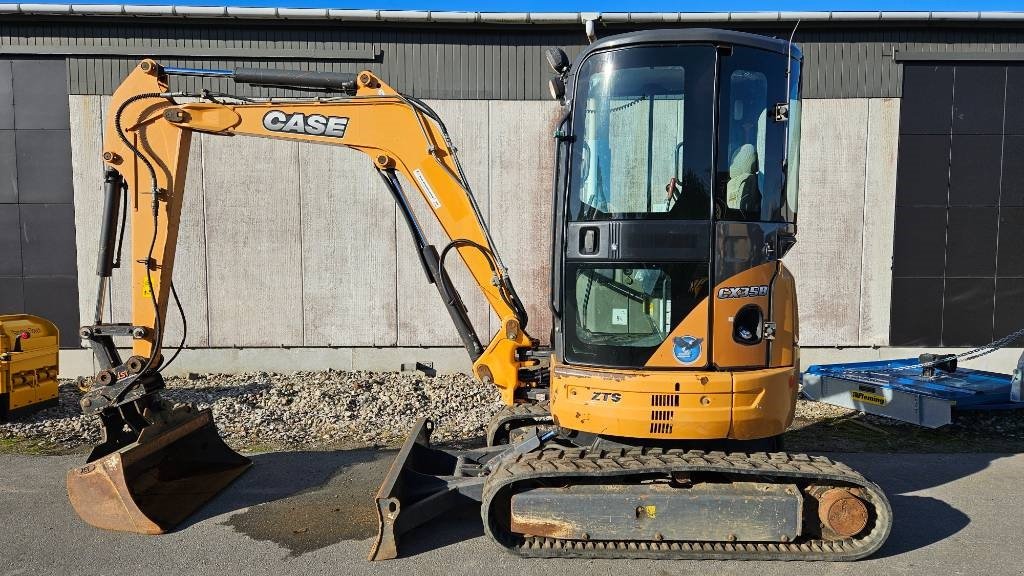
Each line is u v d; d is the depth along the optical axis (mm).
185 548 3852
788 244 3957
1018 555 3764
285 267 8312
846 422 6621
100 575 3521
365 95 4473
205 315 8336
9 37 8062
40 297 8398
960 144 8148
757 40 3758
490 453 4711
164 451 4625
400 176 8211
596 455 3803
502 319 4547
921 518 4281
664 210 3705
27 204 8305
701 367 3689
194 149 8164
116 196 4465
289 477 5035
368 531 4102
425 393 7477
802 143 8148
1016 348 8289
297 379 7941
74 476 4094
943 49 8031
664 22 7906
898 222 8234
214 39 8078
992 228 8227
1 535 4004
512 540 3781
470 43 8125
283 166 8219
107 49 8047
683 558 3688
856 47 8047
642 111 3725
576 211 3818
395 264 8336
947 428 6348
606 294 3787
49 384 6828
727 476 3793
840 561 3670
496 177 8250
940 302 8281
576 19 7832
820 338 8305
